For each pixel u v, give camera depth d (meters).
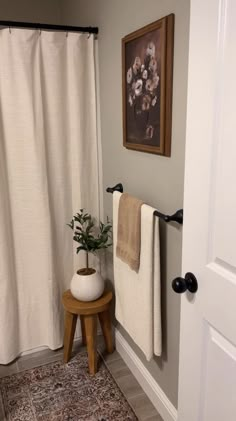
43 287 2.14
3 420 1.72
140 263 1.57
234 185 0.84
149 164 1.56
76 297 1.99
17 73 1.80
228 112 0.83
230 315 0.91
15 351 2.15
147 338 1.61
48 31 1.82
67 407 1.79
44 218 2.01
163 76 1.31
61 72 1.90
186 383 1.19
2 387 1.94
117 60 1.73
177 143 1.33
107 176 2.05
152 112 1.44
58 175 2.03
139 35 1.45
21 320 2.16
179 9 1.21
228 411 0.98
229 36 0.80
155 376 1.77
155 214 1.42
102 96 1.96
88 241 1.97
